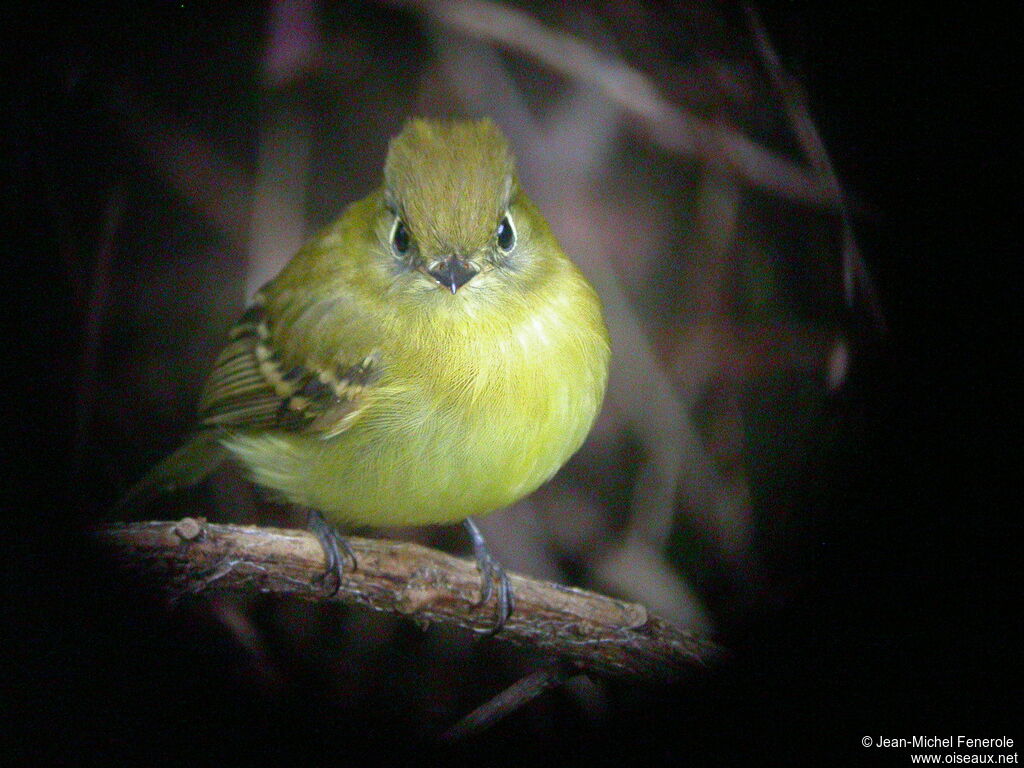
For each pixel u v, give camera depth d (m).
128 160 2.52
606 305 2.51
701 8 2.51
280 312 2.46
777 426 2.51
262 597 2.50
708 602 2.50
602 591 2.50
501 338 2.43
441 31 2.52
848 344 2.49
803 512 2.50
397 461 2.44
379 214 2.45
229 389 2.46
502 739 2.49
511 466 2.44
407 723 2.50
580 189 2.51
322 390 2.44
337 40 2.52
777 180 2.51
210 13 2.53
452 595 2.44
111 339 2.52
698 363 2.51
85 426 2.50
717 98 2.51
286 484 2.46
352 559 2.44
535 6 2.51
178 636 2.48
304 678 2.50
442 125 2.44
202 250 2.53
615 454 2.51
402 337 2.44
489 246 2.43
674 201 2.52
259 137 2.51
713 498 2.50
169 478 2.48
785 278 2.51
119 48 2.52
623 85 2.51
